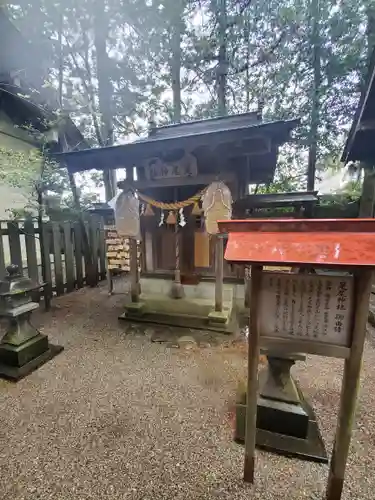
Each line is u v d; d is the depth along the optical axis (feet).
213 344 10.55
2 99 20.17
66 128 22.20
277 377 6.15
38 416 6.64
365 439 5.89
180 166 12.37
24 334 9.03
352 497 4.66
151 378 8.30
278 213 15.87
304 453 5.47
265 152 10.77
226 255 4.39
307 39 24.59
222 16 25.75
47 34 21.38
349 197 25.52
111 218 18.11
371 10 20.63
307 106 25.68
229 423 6.38
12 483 4.92
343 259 3.77
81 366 9.04
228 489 4.82
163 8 23.79
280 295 4.51
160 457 5.47
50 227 16.15
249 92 28.19
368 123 11.30
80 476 5.06
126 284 20.47
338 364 9.18
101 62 23.48
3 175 13.66
